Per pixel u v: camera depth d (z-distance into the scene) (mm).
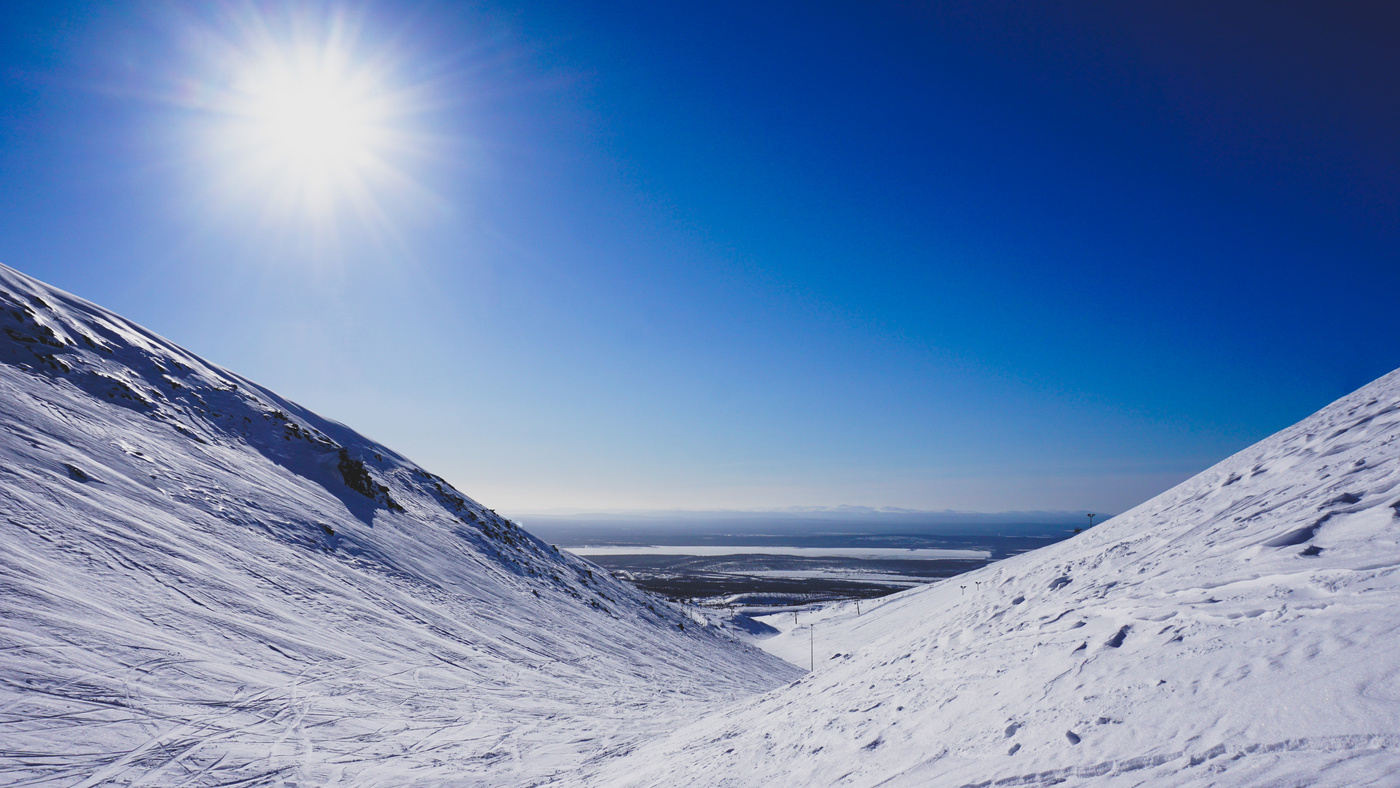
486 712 19047
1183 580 6242
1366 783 2477
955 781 4477
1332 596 4191
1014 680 5859
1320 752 2828
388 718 16703
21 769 10469
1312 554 5129
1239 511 8438
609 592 56938
